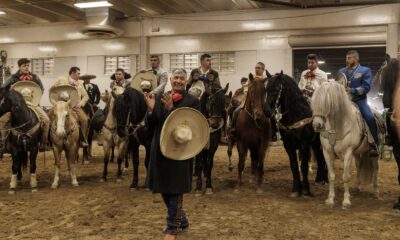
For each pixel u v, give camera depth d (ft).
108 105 28.68
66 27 76.33
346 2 61.46
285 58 65.92
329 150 21.03
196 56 70.90
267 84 23.49
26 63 28.73
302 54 76.07
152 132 16.42
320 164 27.91
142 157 43.96
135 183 26.04
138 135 25.35
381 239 16.61
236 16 67.15
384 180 30.01
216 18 68.13
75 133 27.12
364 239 16.60
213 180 29.76
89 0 57.41
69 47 77.51
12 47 80.89
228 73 69.05
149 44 72.84
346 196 21.25
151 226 18.34
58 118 25.04
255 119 23.58
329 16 61.98
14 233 17.38
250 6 65.31
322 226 18.30
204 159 25.32
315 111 20.18
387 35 59.52
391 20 59.06
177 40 71.46
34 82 28.02
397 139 20.65
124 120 25.20
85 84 42.19
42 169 34.78
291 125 23.07
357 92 21.81
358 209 21.29
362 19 60.44
